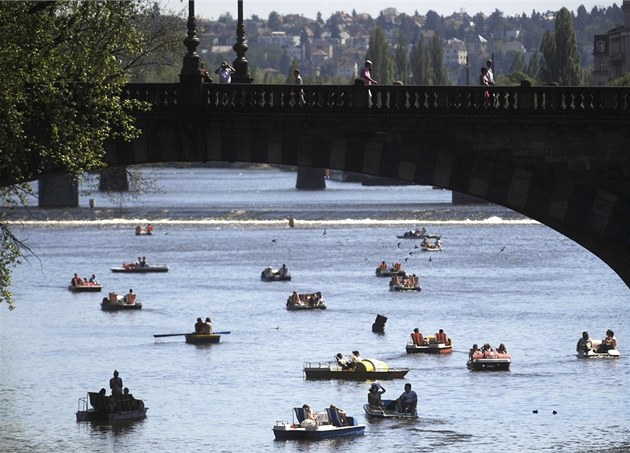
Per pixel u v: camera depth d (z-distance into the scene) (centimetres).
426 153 19588
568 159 19488
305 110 19600
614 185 19512
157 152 19688
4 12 17200
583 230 19650
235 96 19638
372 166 19625
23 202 19288
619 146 19475
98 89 18175
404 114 19525
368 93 19575
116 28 18525
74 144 18175
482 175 19550
